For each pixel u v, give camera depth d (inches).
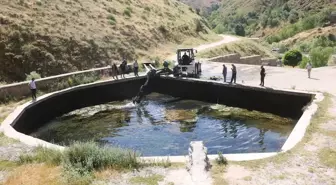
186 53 1310.3
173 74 1206.9
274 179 422.3
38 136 807.1
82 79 1131.9
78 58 1476.4
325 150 500.7
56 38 1476.4
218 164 466.9
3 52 1293.1
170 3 2979.8
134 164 473.7
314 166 454.9
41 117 911.0
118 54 1643.7
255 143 713.0
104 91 1125.1
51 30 1505.9
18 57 1310.3
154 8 2485.2
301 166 455.5
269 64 1971.0
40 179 440.8
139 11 2282.2
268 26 7135.8
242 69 1277.1
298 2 7785.4
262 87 938.1
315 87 911.0
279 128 798.5
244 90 980.6
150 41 1925.4
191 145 502.0
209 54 1946.4
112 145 727.1
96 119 935.7
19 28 1397.6
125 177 441.4
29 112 856.3
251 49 2546.8
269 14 7810.0
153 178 435.2
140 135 789.9
